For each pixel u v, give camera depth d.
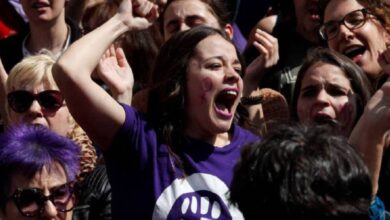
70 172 4.63
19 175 4.55
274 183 3.11
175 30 6.61
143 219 4.44
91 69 4.52
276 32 7.05
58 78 4.47
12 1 7.95
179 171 4.50
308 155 3.14
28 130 4.65
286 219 3.06
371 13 5.89
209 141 4.73
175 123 4.68
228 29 6.78
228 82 4.70
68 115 5.77
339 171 3.10
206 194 4.46
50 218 4.57
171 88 4.69
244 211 3.17
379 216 4.43
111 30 4.68
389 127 4.34
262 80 6.72
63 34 7.26
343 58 5.45
